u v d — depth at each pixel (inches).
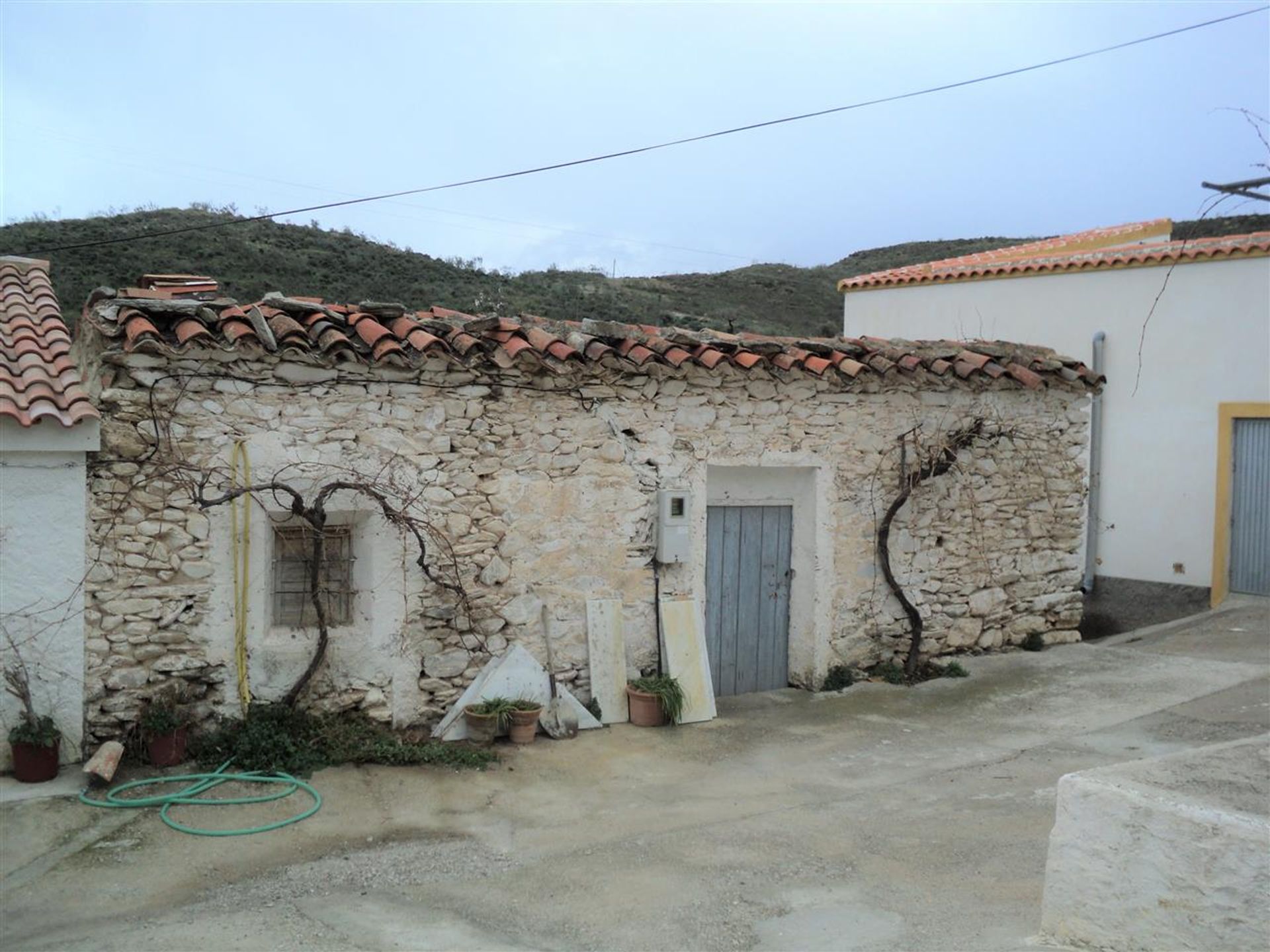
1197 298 490.9
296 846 217.0
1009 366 393.1
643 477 322.7
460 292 1070.4
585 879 199.6
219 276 912.3
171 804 232.8
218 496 257.9
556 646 308.5
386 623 280.4
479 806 245.0
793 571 363.9
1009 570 409.1
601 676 313.9
